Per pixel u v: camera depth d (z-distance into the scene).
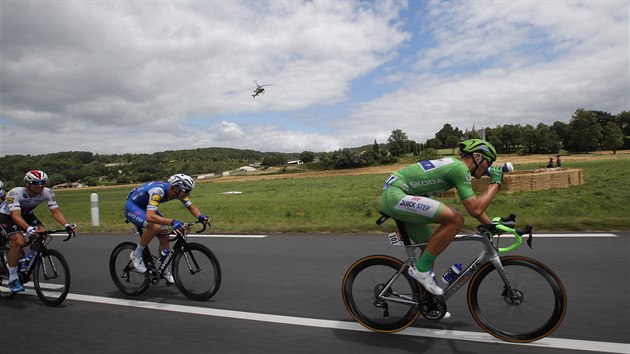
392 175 3.36
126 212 4.63
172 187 4.43
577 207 10.56
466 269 3.12
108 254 7.16
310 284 4.72
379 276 3.39
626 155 92.38
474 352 2.89
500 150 134.00
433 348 2.99
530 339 2.95
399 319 3.31
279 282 4.86
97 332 3.59
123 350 3.19
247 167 139.12
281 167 122.44
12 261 4.50
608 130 110.12
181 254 4.43
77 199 38.16
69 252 7.51
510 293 3.00
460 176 3.01
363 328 3.44
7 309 4.32
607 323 3.24
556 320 2.87
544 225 7.04
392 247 6.32
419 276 3.09
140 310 4.12
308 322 3.61
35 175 4.37
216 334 3.43
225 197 29.06
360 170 87.75
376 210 12.82
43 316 4.07
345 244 6.72
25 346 3.35
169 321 3.78
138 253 4.51
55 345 3.35
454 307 3.76
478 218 3.04
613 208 9.89
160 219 4.20
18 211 4.38
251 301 4.24
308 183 49.31
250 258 6.14
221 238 7.97
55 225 11.70
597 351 2.80
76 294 4.80
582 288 4.08
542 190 18.42
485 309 3.15
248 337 3.34
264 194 30.80
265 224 9.16
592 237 6.21
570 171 20.66
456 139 151.50
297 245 6.86
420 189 3.17
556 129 128.00
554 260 5.09
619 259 4.99
